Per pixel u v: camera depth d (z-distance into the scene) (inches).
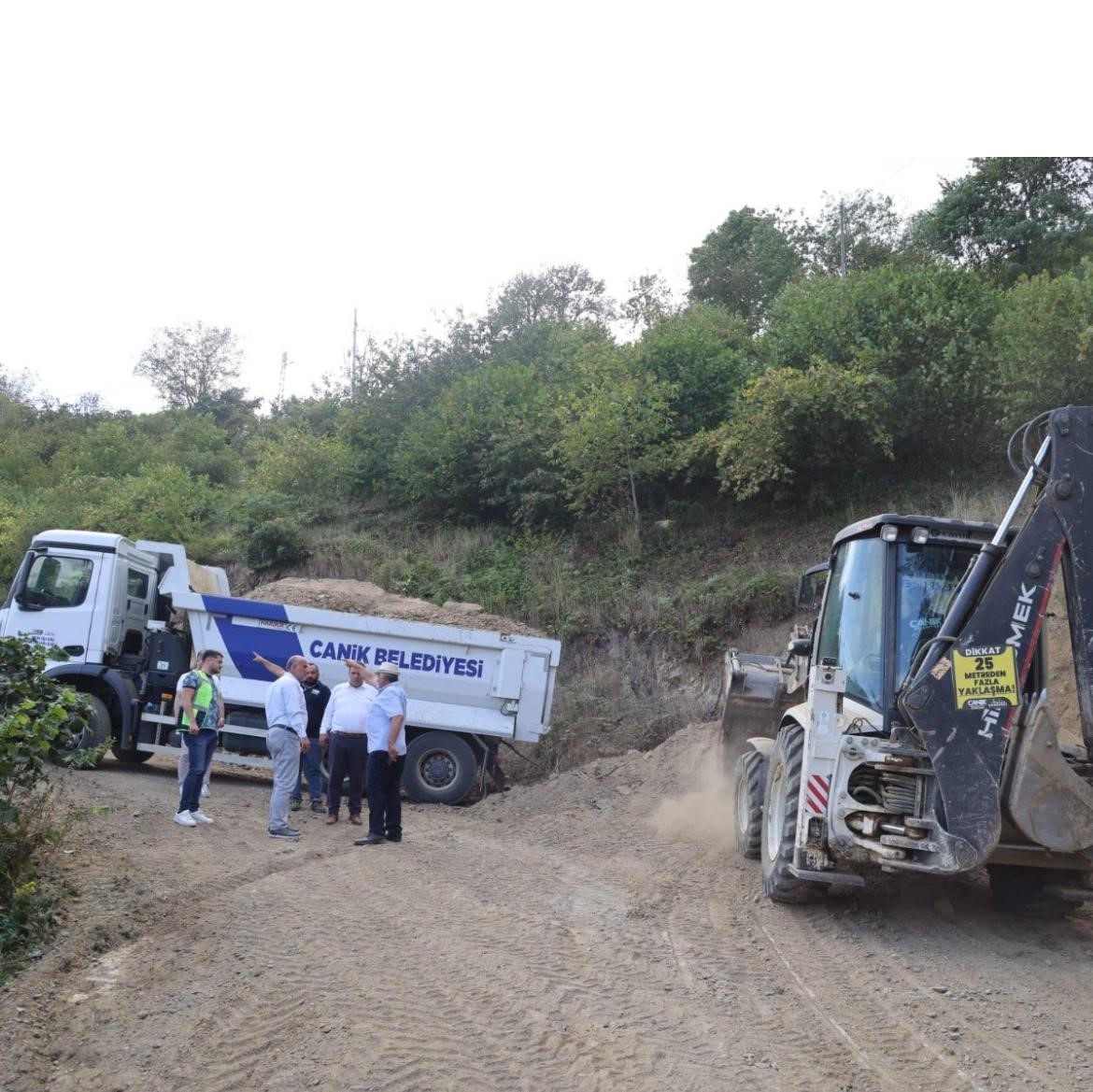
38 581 525.0
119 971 223.0
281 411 1822.1
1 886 249.8
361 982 215.3
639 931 264.7
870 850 267.4
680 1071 174.1
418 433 899.4
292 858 340.5
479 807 490.3
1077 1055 188.9
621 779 495.2
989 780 260.7
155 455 1376.7
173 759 577.6
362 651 509.7
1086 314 575.8
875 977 234.1
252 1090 167.0
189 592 505.7
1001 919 297.0
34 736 251.9
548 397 848.9
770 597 633.0
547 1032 188.7
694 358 788.6
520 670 511.2
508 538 819.4
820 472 718.5
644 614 666.8
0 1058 177.3
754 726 458.0
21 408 1662.2
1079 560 267.0
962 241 1104.2
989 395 634.8
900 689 281.7
